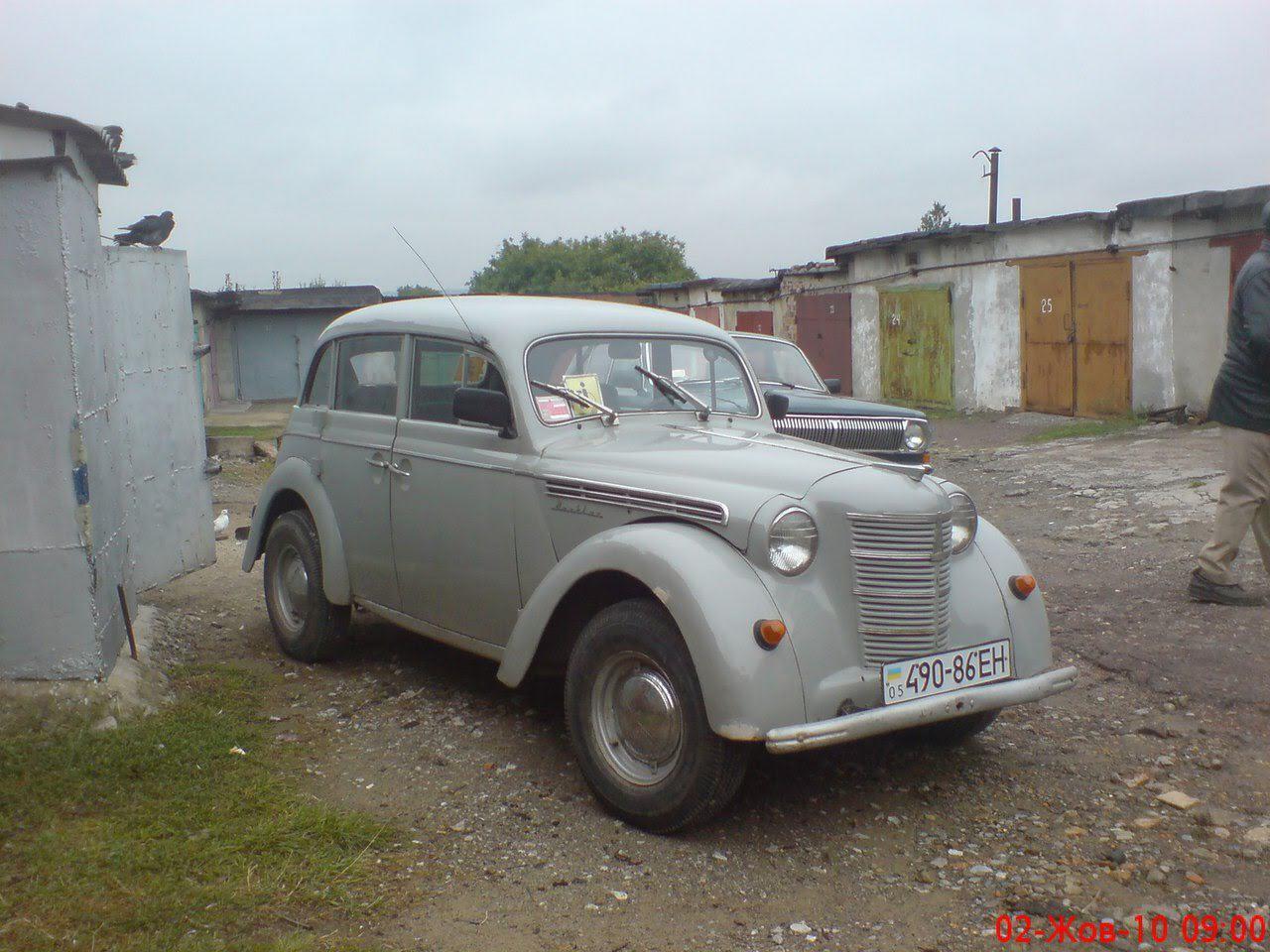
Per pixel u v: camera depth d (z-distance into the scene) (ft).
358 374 18.31
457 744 15.25
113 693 14.90
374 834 12.20
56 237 14.17
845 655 12.14
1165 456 40.68
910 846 12.17
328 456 18.47
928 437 30.66
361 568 17.88
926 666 12.42
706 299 100.83
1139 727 15.30
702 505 12.60
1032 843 12.14
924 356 71.72
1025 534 29.19
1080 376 59.36
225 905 10.51
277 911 10.50
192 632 20.58
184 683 17.12
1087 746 14.84
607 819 12.90
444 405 16.30
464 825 12.71
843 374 80.89
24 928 9.90
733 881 11.42
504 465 14.93
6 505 14.48
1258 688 16.28
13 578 14.60
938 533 12.56
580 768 13.28
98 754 13.51
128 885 10.78
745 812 13.08
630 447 14.53
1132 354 56.13
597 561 12.85
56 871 10.89
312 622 18.72
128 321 21.89
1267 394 19.19
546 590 13.47
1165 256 53.88
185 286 24.79
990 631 13.21
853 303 79.10
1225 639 18.45
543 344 15.52
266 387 115.14
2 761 13.07
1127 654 18.08
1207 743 14.67
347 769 14.37
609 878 11.46
